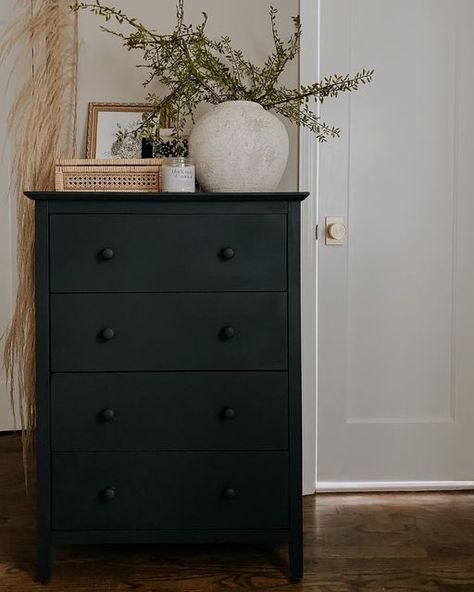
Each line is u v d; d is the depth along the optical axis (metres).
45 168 2.14
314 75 2.35
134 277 1.75
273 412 1.78
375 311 2.43
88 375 1.76
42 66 2.17
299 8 2.32
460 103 2.40
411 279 2.43
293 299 1.77
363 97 2.39
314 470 2.42
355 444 2.45
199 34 2.03
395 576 1.79
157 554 1.94
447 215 2.42
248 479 1.78
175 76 2.09
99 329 1.76
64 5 2.20
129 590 1.73
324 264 2.41
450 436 2.45
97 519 1.78
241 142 1.87
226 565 1.87
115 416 1.77
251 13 2.29
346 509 2.28
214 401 1.78
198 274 1.76
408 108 2.40
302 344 2.39
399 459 2.46
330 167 2.40
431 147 2.41
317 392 2.43
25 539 2.02
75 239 1.74
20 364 2.26
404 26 2.39
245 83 2.27
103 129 2.24
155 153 2.17
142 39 2.07
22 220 2.19
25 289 2.20
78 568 1.85
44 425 1.76
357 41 2.38
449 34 2.39
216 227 1.75
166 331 1.76
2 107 2.97
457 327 2.44
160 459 1.78
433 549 1.95
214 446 1.78
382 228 2.42
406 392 2.45
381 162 2.41
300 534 1.78
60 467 1.77
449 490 2.46
